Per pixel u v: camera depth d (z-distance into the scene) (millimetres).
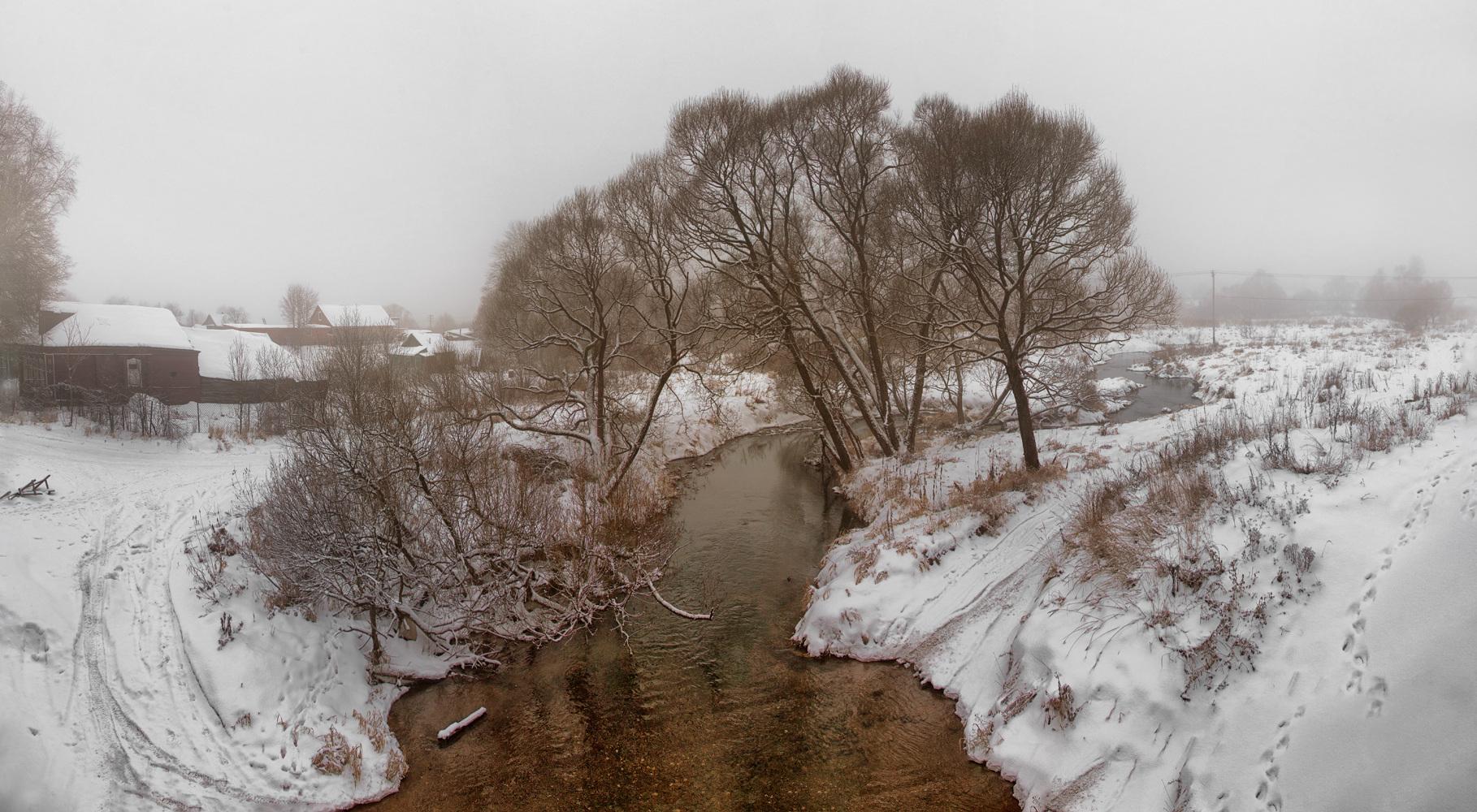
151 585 12234
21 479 17750
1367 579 7520
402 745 9836
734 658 11930
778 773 8906
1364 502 8734
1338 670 6832
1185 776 6926
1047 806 7660
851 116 17797
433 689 11273
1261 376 27766
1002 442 20734
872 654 11578
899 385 27469
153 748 8727
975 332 17266
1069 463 16875
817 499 21828
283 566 11367
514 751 9617
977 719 9430
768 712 10273
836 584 13188
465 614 12102
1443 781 5445
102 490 18000
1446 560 7031
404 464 12125
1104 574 10180
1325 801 5922
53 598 11070
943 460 19328
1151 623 8594
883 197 19000
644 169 18516
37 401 29062
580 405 22625
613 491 19062
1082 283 17469
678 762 9250
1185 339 54375
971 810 7992
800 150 18031
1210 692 7535
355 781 8766
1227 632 7926
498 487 12711
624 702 10711
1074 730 8148
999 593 11797
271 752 8930
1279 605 7891
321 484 11578
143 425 26375
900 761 8984
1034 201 14898
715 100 17688
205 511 16438
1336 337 40562
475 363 26875
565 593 13758
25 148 28891
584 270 18500
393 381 13797
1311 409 14953
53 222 29906
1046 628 9586
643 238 18359
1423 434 10180
